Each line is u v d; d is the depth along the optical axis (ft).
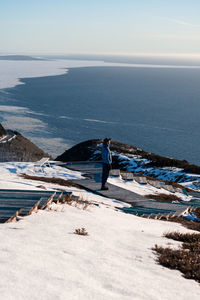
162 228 32.86
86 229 23.21
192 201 67.21
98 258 16.29
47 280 11.47
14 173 67.51
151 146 501.56
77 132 604.49
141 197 56.70
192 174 124.16
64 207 30.76
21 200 27.12
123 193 57.67
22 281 10.83
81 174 71.10
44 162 75.10
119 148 192.95
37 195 30.01
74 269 13.56
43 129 620.08
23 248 15.14
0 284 10.17
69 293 10.60
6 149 307.17
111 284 12.69
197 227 39.17
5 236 17.07
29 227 20.53
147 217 42.11
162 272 16.34
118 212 40.04
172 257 19.38
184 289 14.17
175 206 53.16
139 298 11.73
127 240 22.80
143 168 141.08
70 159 192.34
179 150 478.59
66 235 19.97
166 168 136.26
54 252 15.55
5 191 32.01
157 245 22.62
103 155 55.36
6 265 12.19
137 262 17.40
